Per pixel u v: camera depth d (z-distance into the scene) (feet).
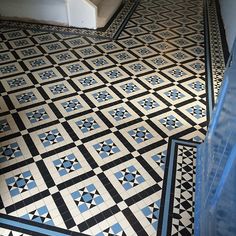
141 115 9.32
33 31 14.43
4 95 9.91
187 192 6.98
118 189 7.00
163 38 14.28
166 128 8.87
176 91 10.51
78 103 9.70
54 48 12.96
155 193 6.94
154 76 11.31
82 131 8.61
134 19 16.30
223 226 4.01
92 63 11.96
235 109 4.51
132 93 10.30
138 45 13.52
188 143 8.36
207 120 9.23
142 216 6.44
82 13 14.42
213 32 15.17
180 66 12.02
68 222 6.26
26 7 14.88
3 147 7.96
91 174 7.34
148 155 7.94
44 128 8.65
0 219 6.23
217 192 4.62
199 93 10.44
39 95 9.98
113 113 9.36
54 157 7.75
